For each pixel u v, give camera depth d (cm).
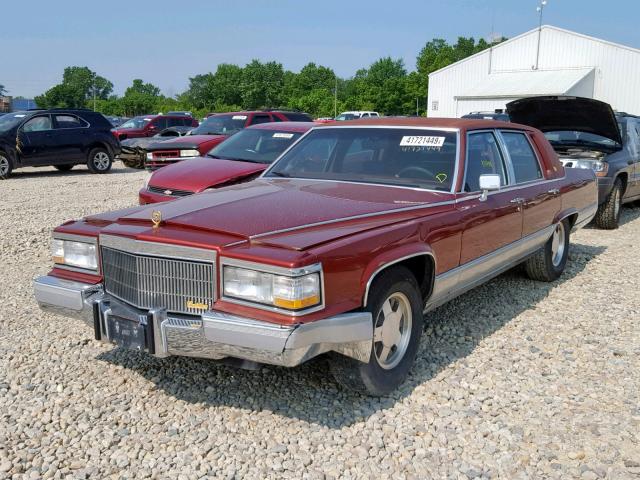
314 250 319
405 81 8781
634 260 743
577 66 3956
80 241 386
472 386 395
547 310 550
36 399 376
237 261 317
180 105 11119
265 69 12975
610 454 323
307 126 898
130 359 434
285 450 323
